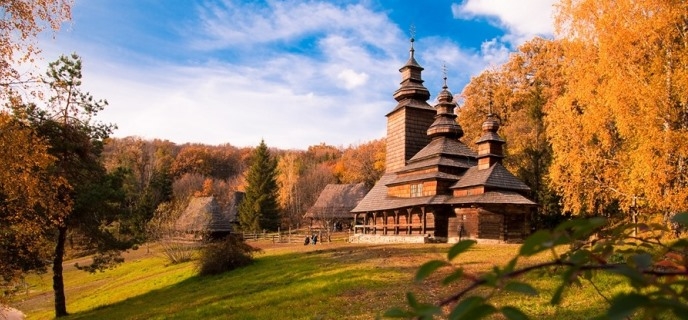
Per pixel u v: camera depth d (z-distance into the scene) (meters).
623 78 17.97
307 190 78.62
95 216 23.83
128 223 26.56
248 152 122.31
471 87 54.56
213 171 111.50
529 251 1.16
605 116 19.80
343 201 63.50
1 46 14.25
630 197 19.03
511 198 28.16
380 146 78.56
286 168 79.00
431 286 13.98
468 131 52.47
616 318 1.02
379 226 37.72
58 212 18.16
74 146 22.03
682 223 1.41
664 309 1.05
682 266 1.42
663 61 17.58
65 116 22.16
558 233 1.19
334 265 21.30
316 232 58.06
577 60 21.28
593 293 10.91
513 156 40.88
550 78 46.09
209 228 40.06
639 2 17.94
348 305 13.45
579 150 21.42
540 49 51.19
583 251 1.39
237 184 95.56
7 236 17.61
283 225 71.38
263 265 24.98
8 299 20.52
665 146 16.41
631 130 18.12
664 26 17.19
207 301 17.77
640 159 17.39
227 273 24.64
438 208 31.59
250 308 15.02
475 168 31.80
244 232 58.72
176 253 35.16
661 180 16.50
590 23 20.67
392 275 17.36
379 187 40.97
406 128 39.34
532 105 39.22
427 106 40.34
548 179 32.81
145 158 90.38
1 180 14.61
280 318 13.02
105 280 35.94
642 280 1.15
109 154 88.12
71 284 36.84
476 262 18.09
